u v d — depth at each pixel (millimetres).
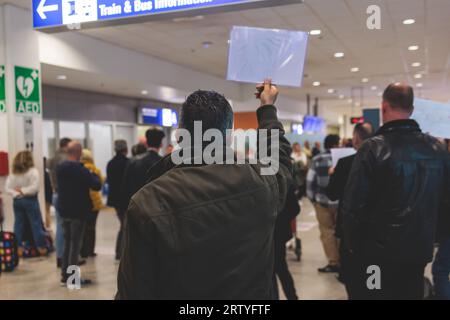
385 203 2008
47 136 9492
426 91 16562
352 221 2066
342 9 6457
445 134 2646
